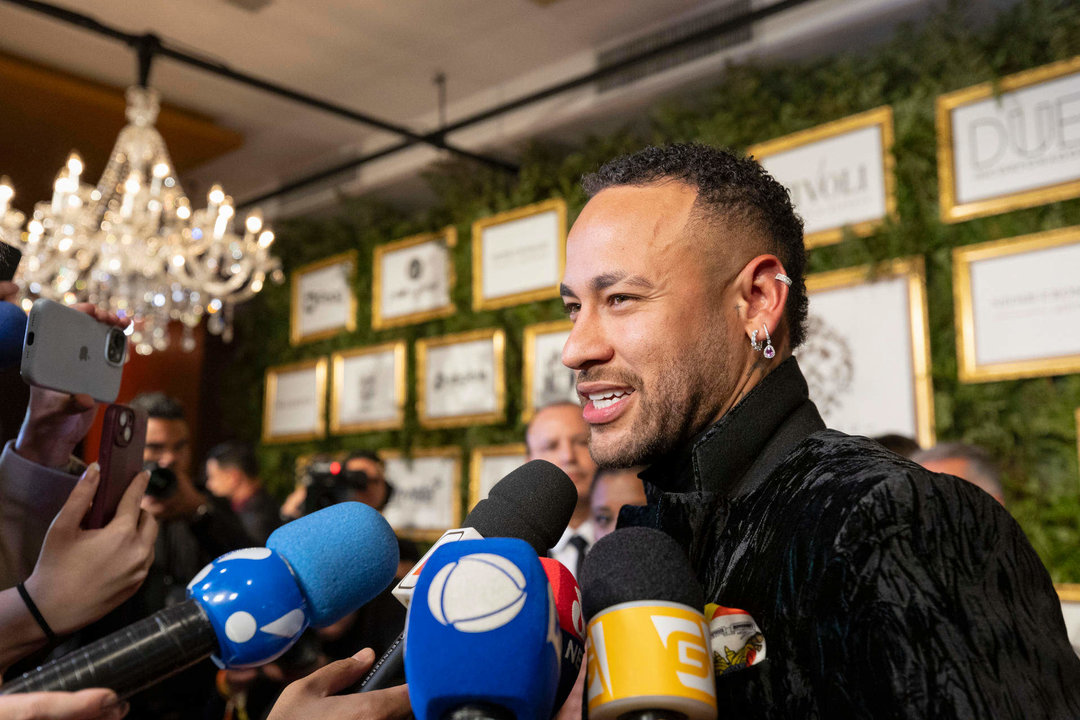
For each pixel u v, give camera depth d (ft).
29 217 19.65
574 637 2.66
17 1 12.71
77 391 3.41
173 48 15.62
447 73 16.35
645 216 3.27
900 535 2.46
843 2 12.50
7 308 3.63
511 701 2.17
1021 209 11.29
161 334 16.15
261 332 22.58
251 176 21.12
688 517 3.06
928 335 11.78
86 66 16.51
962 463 8.07
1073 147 10.82
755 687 2.64
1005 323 11.23
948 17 11.91
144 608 8.43
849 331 12.34
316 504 9.41
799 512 2.77
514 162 17.62
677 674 2.27
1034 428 10.96
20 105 16.65
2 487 3.60
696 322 3.22
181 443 11.82
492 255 17.07
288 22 14.88
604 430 3.27
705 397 3.25
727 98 13.79
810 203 12.85
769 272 3.35
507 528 3.07
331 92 17.21
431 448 17.99
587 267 3.29
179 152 18.67
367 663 3.08
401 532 18.10
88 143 18.15
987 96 11.48
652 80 14.40
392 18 14.70
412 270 18.80
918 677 2.26
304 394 20.94
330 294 20.72
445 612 2.23
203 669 8.82
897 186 12.14
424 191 19.56
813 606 2.56
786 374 3.34
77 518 3.14
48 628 3.05
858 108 12.64
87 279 16.12
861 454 2.85
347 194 19.54
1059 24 11.15
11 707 2.17
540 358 16.30
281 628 2.62
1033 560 2.57
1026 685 2.28
